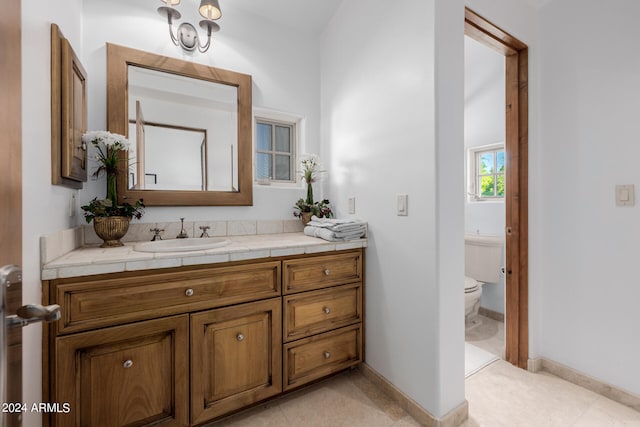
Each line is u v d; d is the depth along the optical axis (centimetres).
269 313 143
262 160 208
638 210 142
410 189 143
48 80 106
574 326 164
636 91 142
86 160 141
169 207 172
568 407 145
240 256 133
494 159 261
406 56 145
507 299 187
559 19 168
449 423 131
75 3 139
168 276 118
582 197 160
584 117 159
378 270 165
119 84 156
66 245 120
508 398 152
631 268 144
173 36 163
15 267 53
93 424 106
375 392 159
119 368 110
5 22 53
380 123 163
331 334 163
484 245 248
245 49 195
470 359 191
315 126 222
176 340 120
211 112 183
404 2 146
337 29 202
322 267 159
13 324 48
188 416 122
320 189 223
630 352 145
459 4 138
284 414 142
